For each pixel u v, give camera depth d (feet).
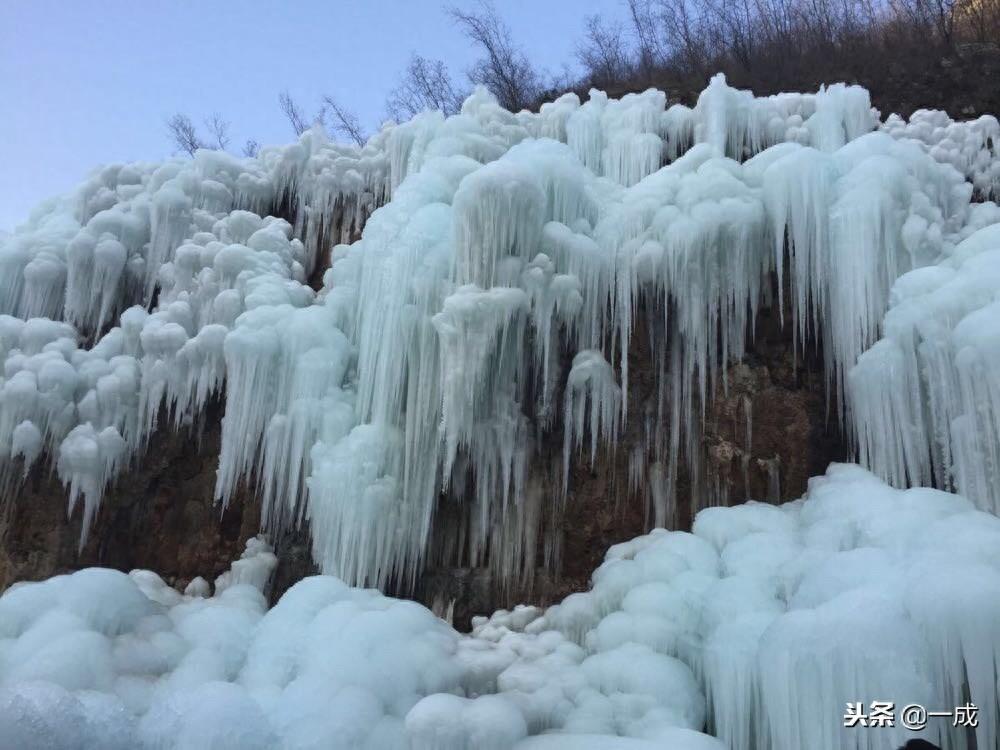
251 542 27.58
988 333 18.19
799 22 50.62
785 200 23.73
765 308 24.77
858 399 21.56
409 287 25.31
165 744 16.34
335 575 24.36
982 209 26.14
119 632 20.68
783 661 15.15
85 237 33.63
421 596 25.54
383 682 17.74
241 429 27.02
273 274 31.22
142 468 30.32
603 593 20.90
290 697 17.52
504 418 24.32
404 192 27.71
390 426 25.23
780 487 23.20
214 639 20.75
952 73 35.76
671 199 25.12
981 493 18.17
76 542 29.78
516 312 23.56
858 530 18.24
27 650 18.88
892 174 22.94
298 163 36.60
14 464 29.86
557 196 25.53
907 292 21.17
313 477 25.39
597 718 16.65
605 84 47.88
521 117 33.14
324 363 27.09
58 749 15.67
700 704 17.39
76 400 30.55
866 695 13.65
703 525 21.44
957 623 13.44
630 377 24.94
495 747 15.33
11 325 31.55
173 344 29.63
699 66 45.44
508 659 19.65
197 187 35.65
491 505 25.50
